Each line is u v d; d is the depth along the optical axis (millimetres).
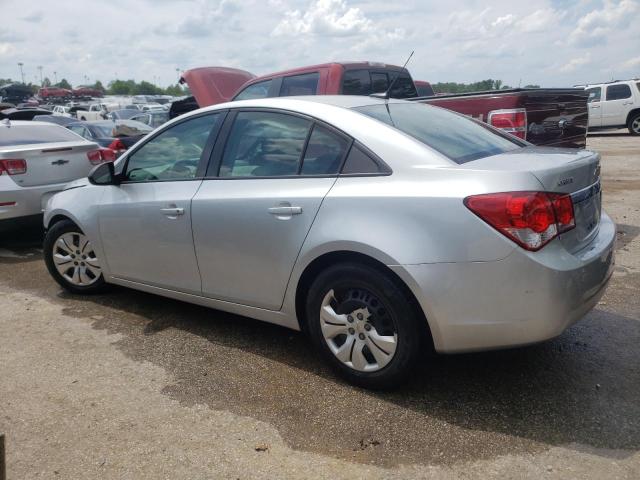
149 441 3027
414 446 2912
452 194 3027
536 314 2930
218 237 3926
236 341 4227
